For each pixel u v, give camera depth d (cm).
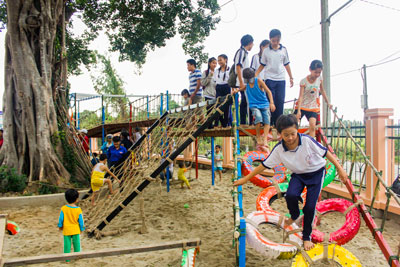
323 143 596
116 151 880
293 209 338
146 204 804
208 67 840
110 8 1511
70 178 973
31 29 979
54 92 1092
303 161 324
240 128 570
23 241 530
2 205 775
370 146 653
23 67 957
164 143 751
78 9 1435
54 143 992
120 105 1675
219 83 771
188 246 301
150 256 470
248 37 600
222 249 496
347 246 504
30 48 984
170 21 1570
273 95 620
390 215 612
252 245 359
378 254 475
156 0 1521
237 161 500
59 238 548
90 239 551
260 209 450
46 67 1011
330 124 1142
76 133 1140
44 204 809
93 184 726
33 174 923
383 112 629
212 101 646
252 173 363
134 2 1490
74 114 1883
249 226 370
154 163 716
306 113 579
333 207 446
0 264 244
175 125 827
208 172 1324
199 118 696
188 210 739
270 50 612
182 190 963
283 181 548
